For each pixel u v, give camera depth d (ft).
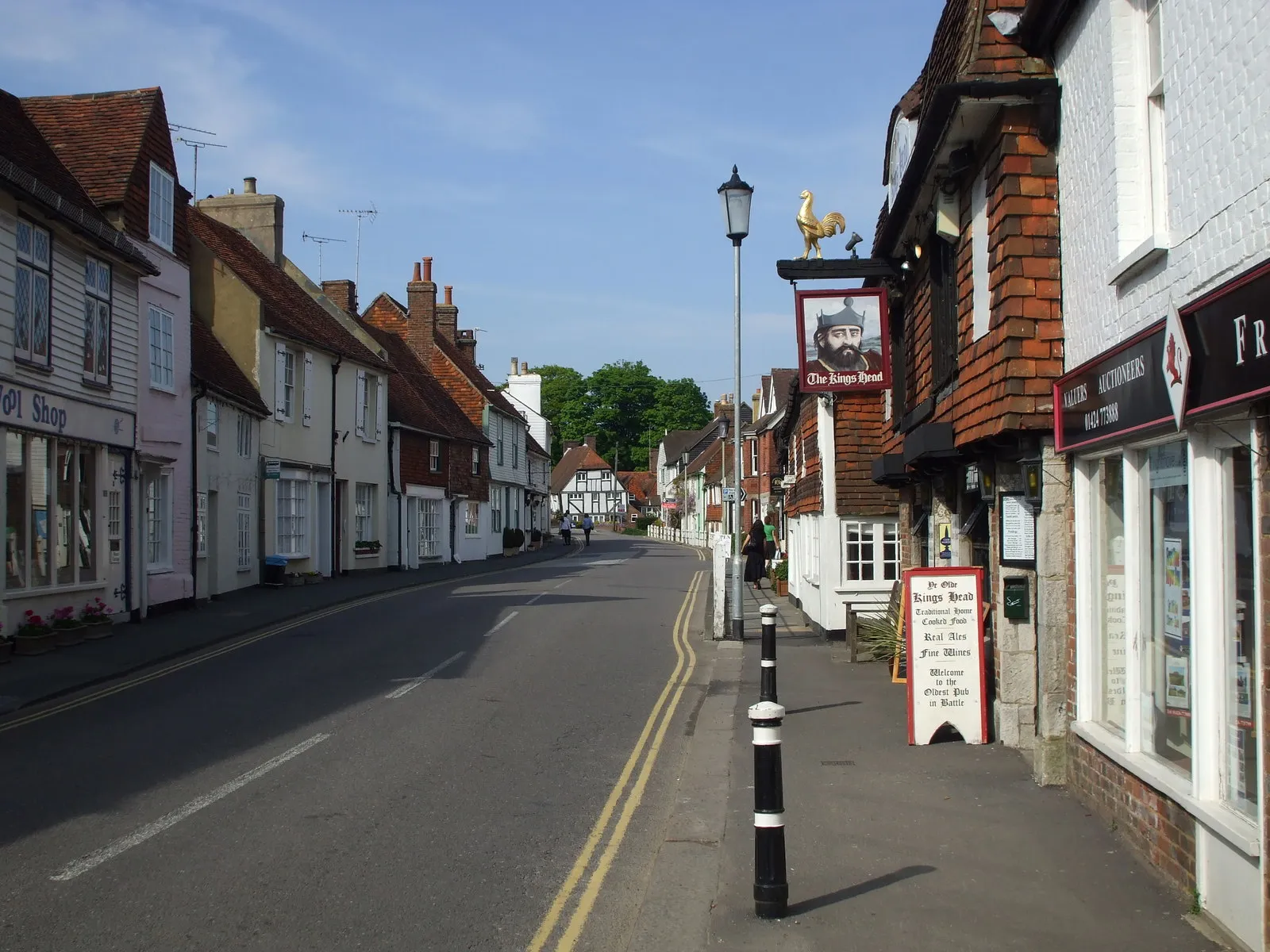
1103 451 23.43
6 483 49.32
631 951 17.34
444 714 37.11
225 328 88.53
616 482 364.58
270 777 28.25
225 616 66.33
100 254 58.18
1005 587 30.09
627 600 82.64
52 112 67.15
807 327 40.86
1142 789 21.17
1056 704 26.71
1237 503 17.53
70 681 42.52
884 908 18.83
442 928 18.37
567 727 35.65
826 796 26.18
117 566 61.72
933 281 37.50
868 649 50.26
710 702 40.47
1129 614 22.38
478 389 164.25
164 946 17.42
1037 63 27.89
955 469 38.22
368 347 118.62
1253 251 16.49
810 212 43.09
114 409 60.59
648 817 25.46
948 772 28.04
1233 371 16.08
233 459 82.48
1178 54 19.35
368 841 23.08
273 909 19.11
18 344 50.24
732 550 64.49
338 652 52.37
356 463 110.93
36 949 17.24
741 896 19.49
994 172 28.37
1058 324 27.09
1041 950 16.93
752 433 182.50
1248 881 16.52
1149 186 22.50
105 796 26.43
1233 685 17.72
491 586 95.86
